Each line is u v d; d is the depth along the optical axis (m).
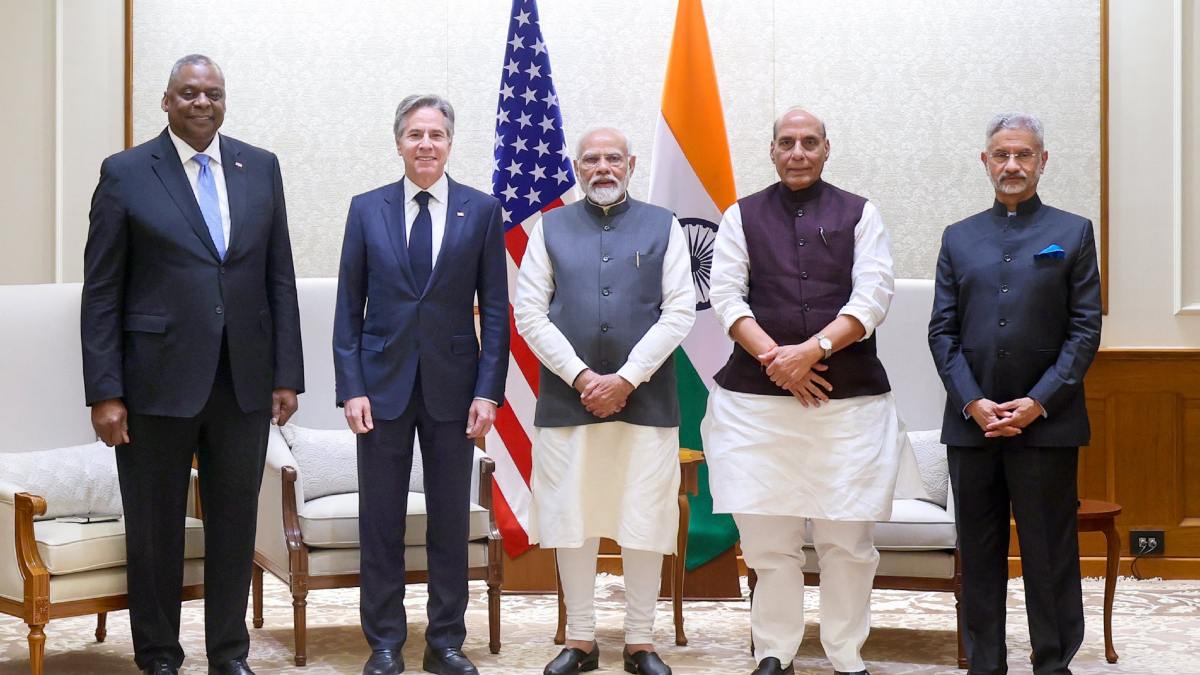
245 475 3.31
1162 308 5.31
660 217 3.64
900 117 5.41
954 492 3.43
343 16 5.51
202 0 5.49
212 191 3.30
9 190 5.41
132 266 3.24
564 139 4.83
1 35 5.39
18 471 3.64
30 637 3.22
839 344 3.30
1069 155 5.35
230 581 3.33
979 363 3.36
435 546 3.58
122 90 5.47
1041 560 3.28
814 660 3.79
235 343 3.25
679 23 4.82
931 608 4.63
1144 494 5.24
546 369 3.58
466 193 3.68
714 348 4.72
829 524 3.39
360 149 5.52
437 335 3.54
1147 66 5.31
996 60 5.38
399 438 3.52
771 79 5.44
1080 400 3.31
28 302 4.06
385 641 3.51
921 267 5.41
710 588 4.69
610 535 3.52
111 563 3.36
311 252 5.51
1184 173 5.29
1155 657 3.82
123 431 3.20
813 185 3.50
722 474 3.43
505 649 3.90
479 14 5.49
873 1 5.42
